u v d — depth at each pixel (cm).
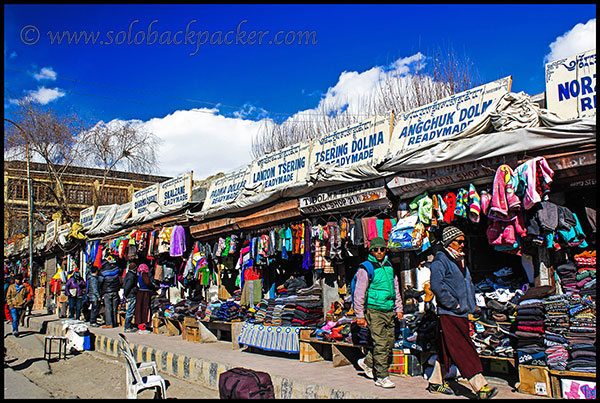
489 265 730
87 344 1158
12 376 904
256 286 952
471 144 591
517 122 564
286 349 764
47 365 990
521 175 534
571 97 561
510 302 571
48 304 2038
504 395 509
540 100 605
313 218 857
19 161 2700
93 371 931
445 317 530
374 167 722
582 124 511
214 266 1160
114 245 1422
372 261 602
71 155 2688
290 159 937
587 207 564
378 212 763
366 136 779
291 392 609
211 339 1012
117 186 3509
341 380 604
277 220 926
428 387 548
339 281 818
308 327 756
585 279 545
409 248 664
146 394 738
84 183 3341
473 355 514
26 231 2836
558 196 585
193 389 732
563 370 482
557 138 528
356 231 729
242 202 988
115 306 1349
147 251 1310
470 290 545
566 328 496
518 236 558
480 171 596
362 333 651
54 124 2616
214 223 1086
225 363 734
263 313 852
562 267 565
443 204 640
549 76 584
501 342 550
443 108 682
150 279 1227
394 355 634
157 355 892
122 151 2762
